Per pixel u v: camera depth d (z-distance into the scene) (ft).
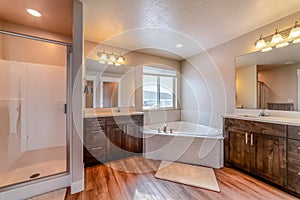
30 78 8.63
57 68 9.46
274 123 6.15
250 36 8.58
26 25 8.32
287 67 7.10
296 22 6.58
